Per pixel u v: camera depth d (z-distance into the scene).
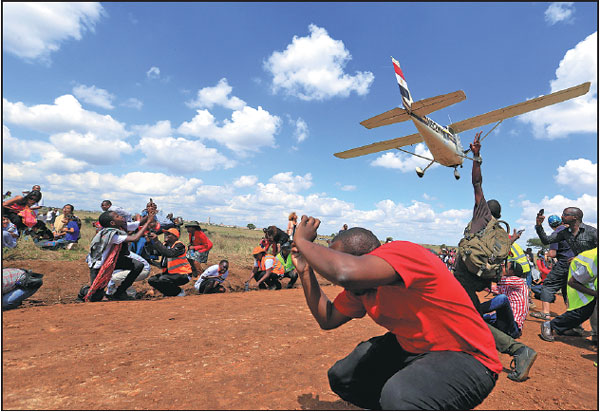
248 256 14.71
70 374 2.66
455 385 1.48
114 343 3.52
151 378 2.65
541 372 3.24
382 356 1.93
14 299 5.01
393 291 1.58
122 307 5.34
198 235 9.18
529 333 4.91
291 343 3.71
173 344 3.54
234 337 3.87
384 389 1.53
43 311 4.85
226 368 2.90
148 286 8.00
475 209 3.29
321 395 2.43
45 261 8.80
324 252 1.35
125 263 6.29
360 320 4.99
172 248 6.82
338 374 1.99
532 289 8.44
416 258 1.47
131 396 2.31
